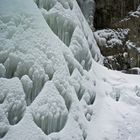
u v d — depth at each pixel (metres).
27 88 5.53
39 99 5.54
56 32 6.69
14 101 5.32
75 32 6.93
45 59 5.92
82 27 7.73
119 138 6.12
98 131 6.17
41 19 6.34
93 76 7.06
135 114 6.64
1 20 5.89
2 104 5.24
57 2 6.84
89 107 6.42
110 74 7.64
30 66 5.70
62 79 5.99
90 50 7.89
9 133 5.09
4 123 5.11
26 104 5.42
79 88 6.35
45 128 5.45
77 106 6.05
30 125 5.27
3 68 5.51
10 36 5.80
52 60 6.02
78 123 5.89
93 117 6.42
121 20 9.12
